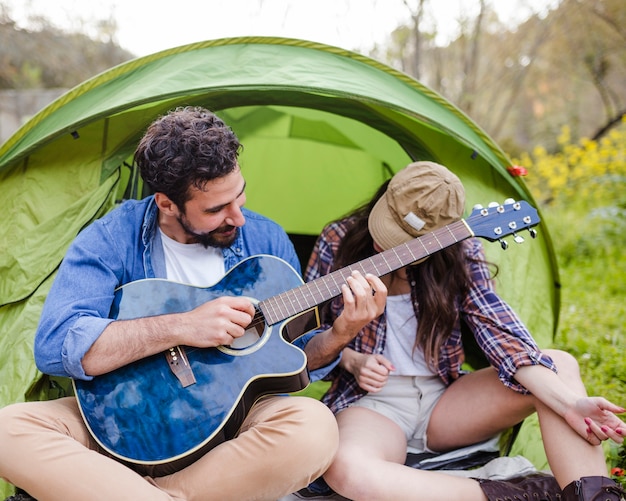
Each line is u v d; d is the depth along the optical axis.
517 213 1.92
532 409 1.92
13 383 2.01
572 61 6.81
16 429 1.59
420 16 6.03
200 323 1.70
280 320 1.80
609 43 6.48
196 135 1.70
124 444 1.63
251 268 1.89
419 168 1.94
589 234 4.94
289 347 1.77
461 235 1.88
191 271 1.92
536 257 2.68
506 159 2.56
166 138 1.71
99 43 8.08
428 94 2.53
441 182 1.88
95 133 2.25
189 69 2.23
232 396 1.69
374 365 1.98
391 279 2.10
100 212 2.21
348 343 2.01
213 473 1.62
